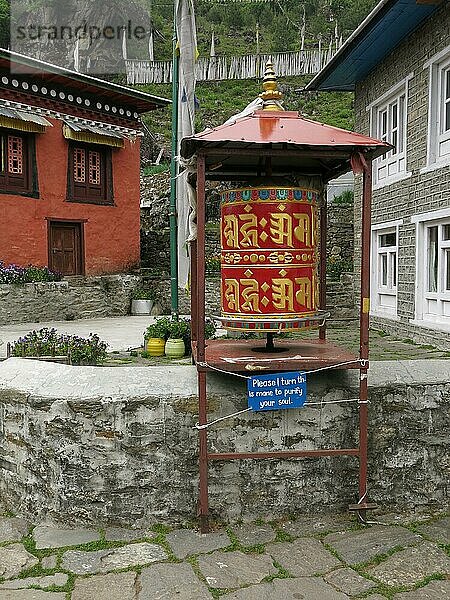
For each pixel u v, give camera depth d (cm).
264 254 456
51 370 482
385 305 1405
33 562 394
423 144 1153
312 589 360
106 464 443
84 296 1825
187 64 929
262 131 426
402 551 405
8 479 482
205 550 409
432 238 1170
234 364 434
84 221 1955
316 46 5212
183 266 1004
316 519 455
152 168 3112
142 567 387
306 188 464
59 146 1864
